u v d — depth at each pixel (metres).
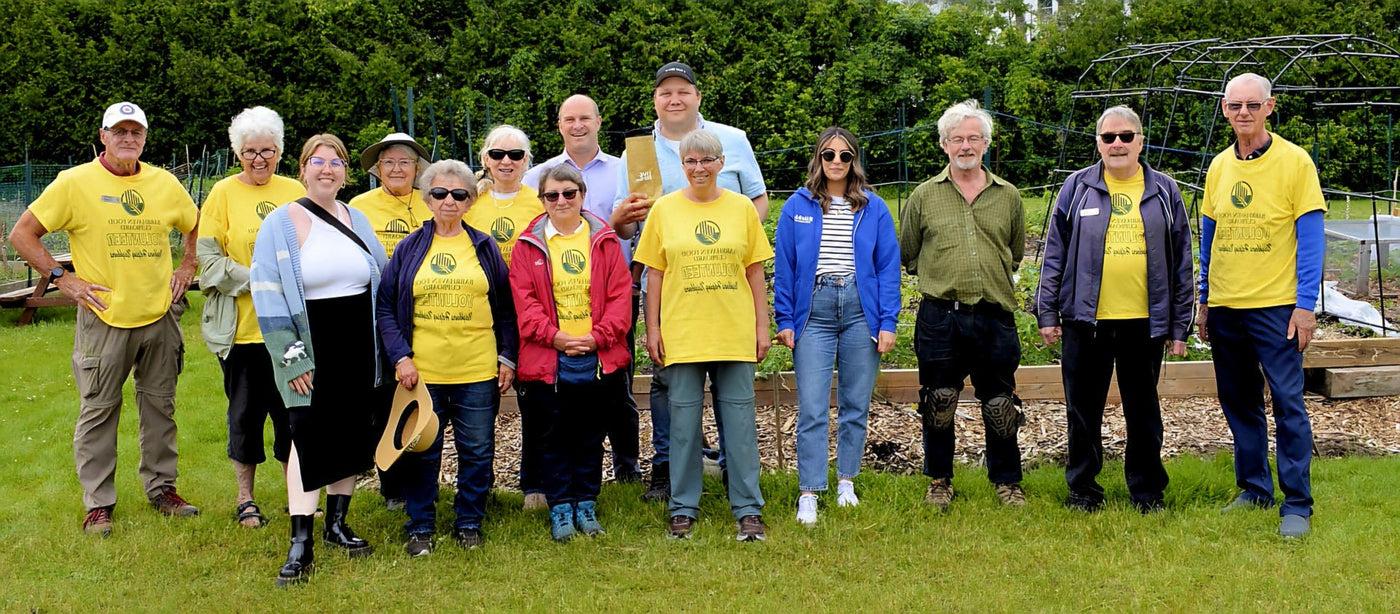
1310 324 4.53
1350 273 9.52
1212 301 4.82
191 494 5.43
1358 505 4.82
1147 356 4.74
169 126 17.89
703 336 4.59
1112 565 4.25
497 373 4.65
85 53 17.80
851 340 4.91
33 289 10.89
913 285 8.59
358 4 18.14
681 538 4.66
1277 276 4.64
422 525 4.60
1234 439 4.93
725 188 5.09
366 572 4.36
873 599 4.02
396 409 4.52
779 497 5.13
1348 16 16.95
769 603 4.00
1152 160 16.38
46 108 17.72
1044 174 17.33
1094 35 17.86
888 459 5.60
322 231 4.42
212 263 4.85
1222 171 4.80
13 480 5.77
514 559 4.47
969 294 4.78
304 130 17.73
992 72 17.86
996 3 20.75
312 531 4.39
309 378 4.30
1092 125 17.17
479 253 4.61
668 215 4.68
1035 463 5.53
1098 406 4.84
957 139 4.79
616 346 4.67
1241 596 3.97
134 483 5.55
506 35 17.98
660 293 4.77
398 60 17.98
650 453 5.96
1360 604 3.88
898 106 17.56
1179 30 17.64
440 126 17.22
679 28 17.91
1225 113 4.70
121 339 4.89
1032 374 6.27
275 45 17.77
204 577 4.39
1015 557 4.38
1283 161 4.58
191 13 17.97
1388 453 5.59
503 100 17.83
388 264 4.60
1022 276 8.44
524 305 4.62
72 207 4.78
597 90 17.52
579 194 4.66
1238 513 4.75
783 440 5.87
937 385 4.90
